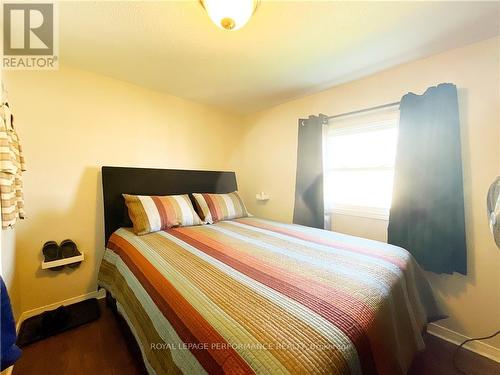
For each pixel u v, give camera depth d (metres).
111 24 1.39
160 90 2.48
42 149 1.85
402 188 1.79
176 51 1.70
